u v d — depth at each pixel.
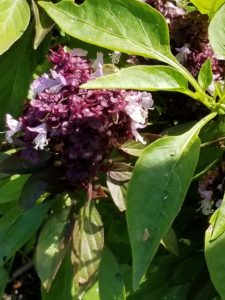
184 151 0.11
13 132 0.12
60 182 0.12
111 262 0.13
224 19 0.12
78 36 0.11
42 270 0.12
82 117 0.11
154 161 0.11
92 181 0.12
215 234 0.10
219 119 0.13
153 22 0.11
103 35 0.11
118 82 0.10
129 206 0.11
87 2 0.11
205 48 0.13
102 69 0.12
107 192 0.13
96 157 0.12
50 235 0.12
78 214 0.12
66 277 0.13
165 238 0.13
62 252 0.12
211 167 0.13
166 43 0.12
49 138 0.12
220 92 0.12
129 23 0.11
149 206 0.10
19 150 0.12
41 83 0.12
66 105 0.12
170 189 0.11
